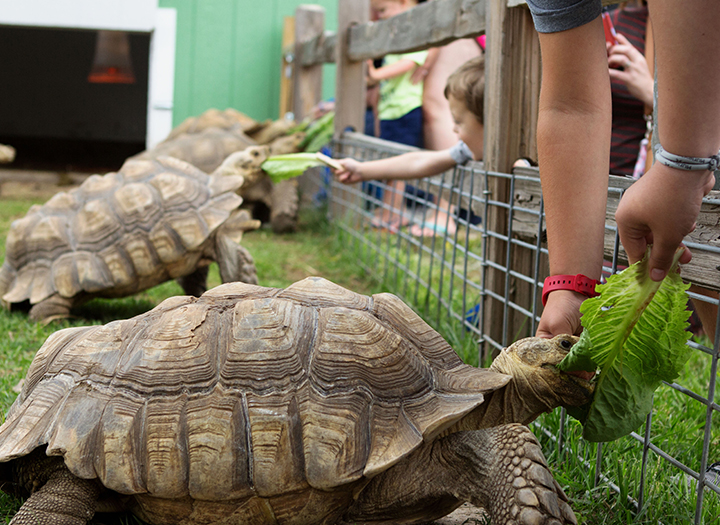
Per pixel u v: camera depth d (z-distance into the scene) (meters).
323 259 4.61
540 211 1.95
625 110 3.16
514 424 1.31
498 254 2.34
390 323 1.45
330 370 1.34
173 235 2.94
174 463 1.29
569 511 1.22
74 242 2.97
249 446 1.28
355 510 1.36
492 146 2.32
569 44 1.24
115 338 1.46
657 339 1.21
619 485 1.55
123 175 3.12
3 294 3.05
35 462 1.41
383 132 5.67
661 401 2.15
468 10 2.88
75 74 9.58
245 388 1.32
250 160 3.25
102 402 1.35
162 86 7.15
